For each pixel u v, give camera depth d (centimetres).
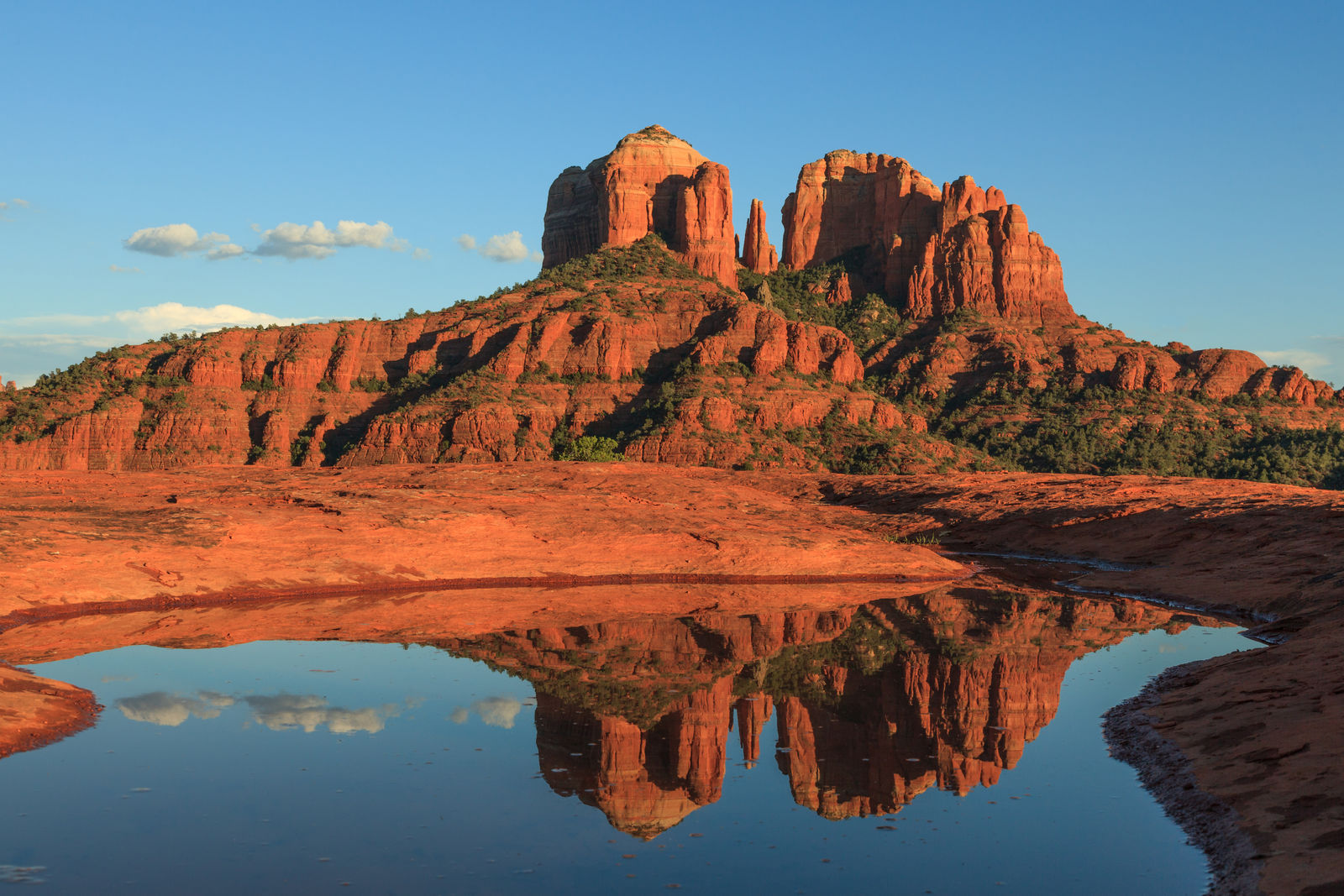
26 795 1419
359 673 2312
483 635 2867
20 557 3191
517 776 1576
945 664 2520
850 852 1286
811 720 1955
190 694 2047
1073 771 1631
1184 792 1454
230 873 1177
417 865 1219
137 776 1517
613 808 1442
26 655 2395
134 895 1106
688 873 1212
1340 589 3059
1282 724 1590
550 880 1187
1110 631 3084
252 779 1524
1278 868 1113
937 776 1609
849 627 3128
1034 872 1218
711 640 2856
